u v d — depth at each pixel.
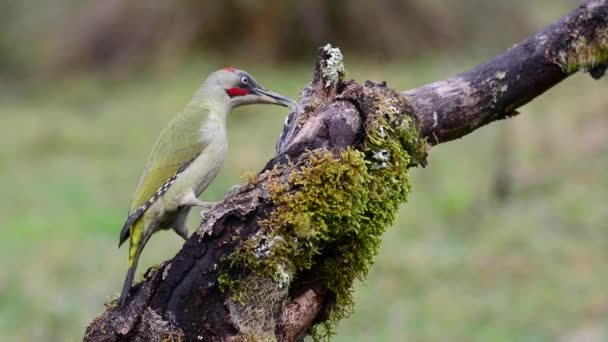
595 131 20.09
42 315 13.16
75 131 26.17
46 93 33.81
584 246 14.69
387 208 5.77
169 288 5.37
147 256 15.16
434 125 6.21
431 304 13.07
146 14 34.78
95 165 23.12
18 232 17.28
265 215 5.38
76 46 35.94
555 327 12.21
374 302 13.21
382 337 12.14
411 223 16.41
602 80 23.00
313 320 5.79
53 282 14.62
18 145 25.34
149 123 27.14
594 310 12.50
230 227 5.35
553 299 12.97
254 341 5.32
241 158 21.61
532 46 6.30
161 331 5.36
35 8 37.88
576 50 6.26
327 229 5.45
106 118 28.20
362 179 5.49
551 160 19.03
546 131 20.42
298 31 32.84
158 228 7.61
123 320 5.44
